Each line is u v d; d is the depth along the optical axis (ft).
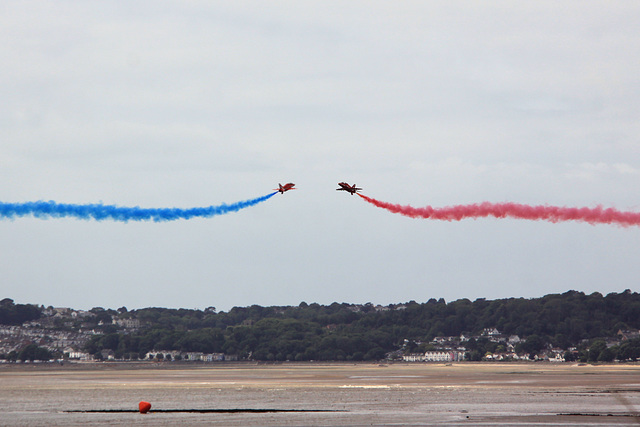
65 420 557.74
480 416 569.64
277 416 574.56
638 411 601.62
